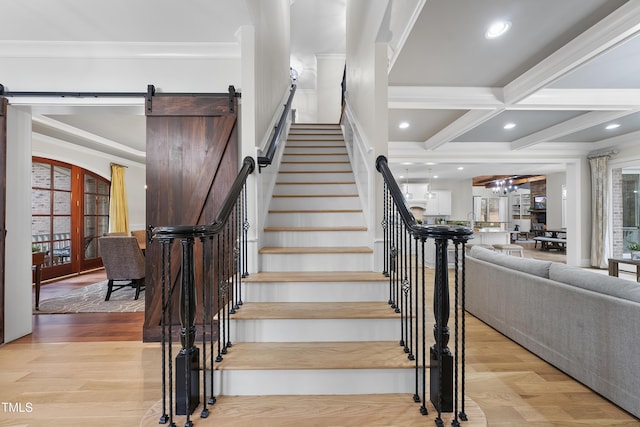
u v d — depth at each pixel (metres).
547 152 6.95
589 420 1.68
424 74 3.42
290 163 3.98
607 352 1.87
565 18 2.45
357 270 2.57
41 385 2.00
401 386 1.67
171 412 1.41
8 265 2.72
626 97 3.84
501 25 2.54
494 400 1.86
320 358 1.73
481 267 3.29
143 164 7.77
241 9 2.33
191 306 1.50
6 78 2.69
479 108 3.94
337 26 6.08
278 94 4.25
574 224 7.07
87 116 4.41
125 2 2.21
